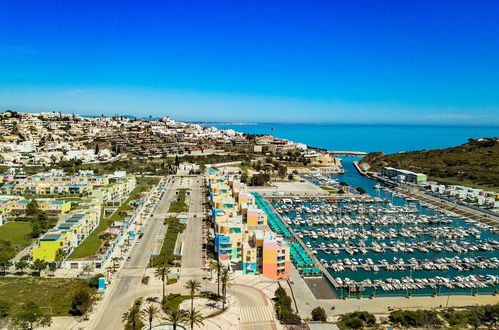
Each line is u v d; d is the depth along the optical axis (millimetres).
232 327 156625
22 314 147750
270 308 174250
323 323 157750
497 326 161375
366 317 165000
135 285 194000
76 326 154875
